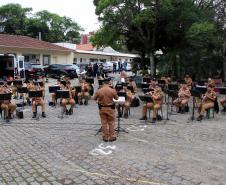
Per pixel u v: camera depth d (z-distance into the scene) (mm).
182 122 13773
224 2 28000
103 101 10531
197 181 7309
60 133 11758
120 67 49531
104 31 28641
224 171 7922
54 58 43906
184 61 28766
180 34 29453
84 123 13523
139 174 7742
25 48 38719
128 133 11750
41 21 72062
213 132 11969
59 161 8672
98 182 7285
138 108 17438
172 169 8055
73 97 17859
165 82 20516
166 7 27031
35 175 7711
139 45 32281
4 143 10406
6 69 29500
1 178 7539
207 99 14258
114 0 26344
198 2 29688
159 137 11203
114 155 9164
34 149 9750
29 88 17203
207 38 25453
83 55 55750
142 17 26844
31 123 13531
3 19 68000
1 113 14750
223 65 28781
